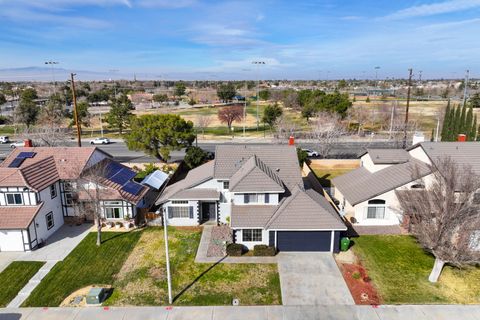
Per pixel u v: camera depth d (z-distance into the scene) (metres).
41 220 30.12
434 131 73.56
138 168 51.03
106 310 21.70
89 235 31.64
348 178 38.47
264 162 34.69
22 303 22.44
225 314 21.33
